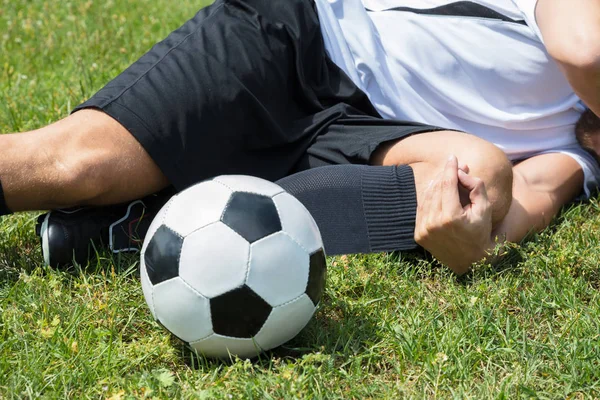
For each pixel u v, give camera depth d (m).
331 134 2.97
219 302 2.02
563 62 2.55
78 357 2.15
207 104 2.73
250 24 2.93
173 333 2.12
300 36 2.96
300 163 2.97
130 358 2.18
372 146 2.83
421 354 2.20
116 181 2.61
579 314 2.36
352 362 2.16
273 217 2.10
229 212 2.08
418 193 2.71
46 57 4.59
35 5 5.57
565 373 2.14
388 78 3.11
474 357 2.20
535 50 2.95
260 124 2.85
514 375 2.11
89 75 4.14
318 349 2.22
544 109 3.05
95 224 2.64
